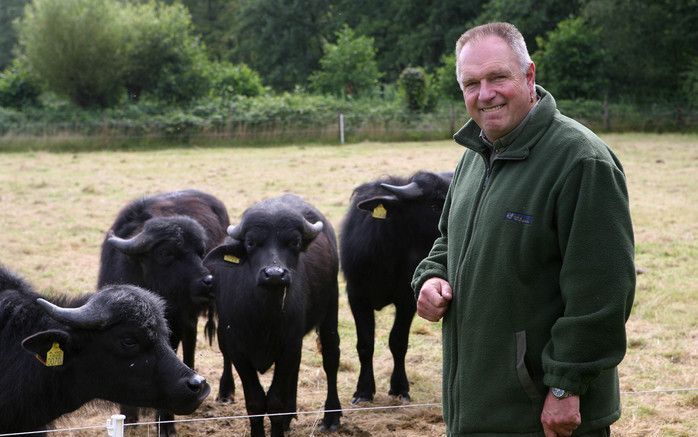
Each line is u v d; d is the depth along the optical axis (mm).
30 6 37562
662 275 10938
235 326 6219
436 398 7453
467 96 3693
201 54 38594
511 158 3586
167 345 5184
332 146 30047
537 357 3529
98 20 35781
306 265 6699
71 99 36938
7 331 5176
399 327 7504
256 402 6273
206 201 8914
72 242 13281
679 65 37219
